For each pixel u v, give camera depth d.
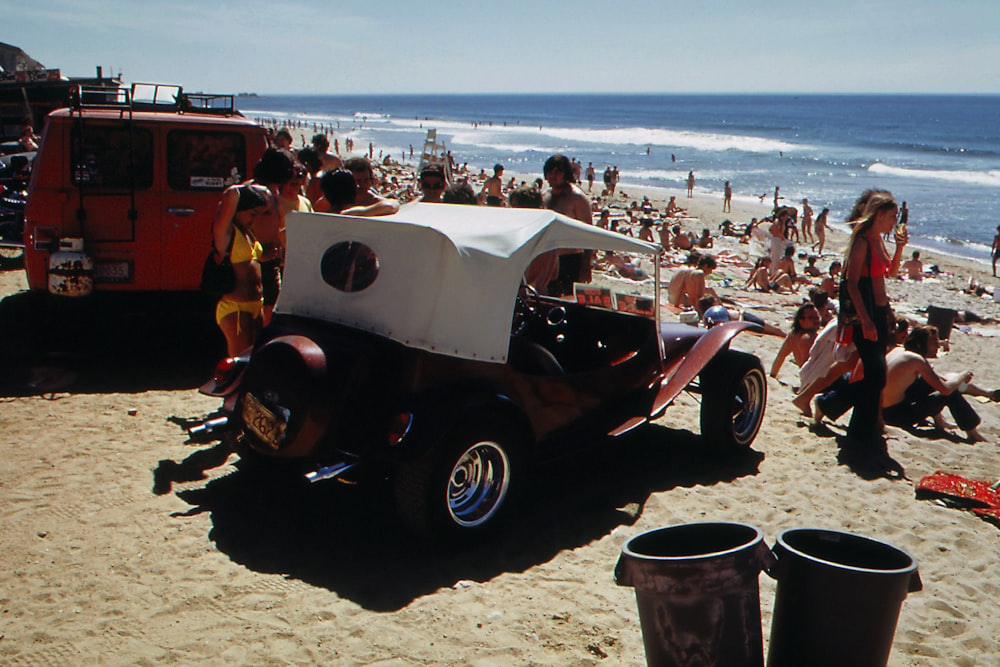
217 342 8.06
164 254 7.10
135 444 5.60
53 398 6.38
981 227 39.25
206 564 4.17
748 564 2.91
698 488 5.41
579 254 5.66
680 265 18.95
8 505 4.67
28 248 6.83
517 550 4.50
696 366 5.58
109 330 8.28
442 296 4.25
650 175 65.75
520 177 51.44
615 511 5.02
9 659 3.38
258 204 5.55
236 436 4.82
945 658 3.71
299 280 4.80
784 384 8.39
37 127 21.19
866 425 6.45
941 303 18.45
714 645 2.89
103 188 6.91
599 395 5.23
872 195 6.24
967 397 8.62
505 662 3.49
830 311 12.32
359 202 7.20
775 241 19.39
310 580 4.08
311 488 5.11
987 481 5.85
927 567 4.56
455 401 4.27
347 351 4.28
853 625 2.91
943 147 102.12
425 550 4.43
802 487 5.52
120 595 3.87
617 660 3.53
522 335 5.42
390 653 3.52
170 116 7.06
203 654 3.46
